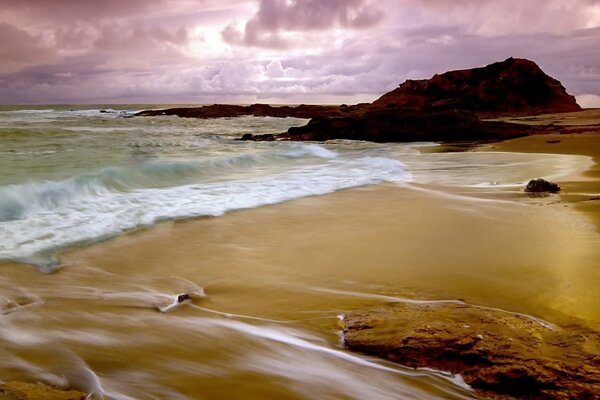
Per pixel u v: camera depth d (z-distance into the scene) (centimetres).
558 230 806
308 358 411
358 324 459
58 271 608
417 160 1911
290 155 2014
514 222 869
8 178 1220
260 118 6800
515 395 366
